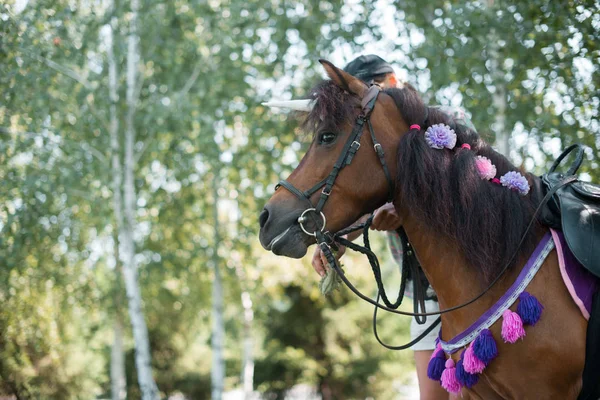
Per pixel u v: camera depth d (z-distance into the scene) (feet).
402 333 51.93
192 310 46.80
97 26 28.58
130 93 30.66
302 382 52.95
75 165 30.30
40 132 27.43
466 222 7.33
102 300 34.45
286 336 53.62
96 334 47.44
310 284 45.96
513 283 7.25
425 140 7.52
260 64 31.04
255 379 54.49
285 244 7.39
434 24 23.82
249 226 34.42
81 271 33.83
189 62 32.50
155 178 34.40
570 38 15.10
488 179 7.54
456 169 7.44
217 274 36.04
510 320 6.94
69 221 30.99
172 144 31.89
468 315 7.45
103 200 31.22
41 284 30.01
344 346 52.21
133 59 30.66
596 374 6.85
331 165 7.47
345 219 7.49
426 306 9.64
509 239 7.30
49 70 25.96
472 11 20.53
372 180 7.49
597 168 14.93
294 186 7.52
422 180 7.34
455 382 7.56
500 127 20.76
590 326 6.88
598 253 6.97
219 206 38.09
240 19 30.42
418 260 7.92
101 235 34.86
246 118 31.24
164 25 31.09
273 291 48.47
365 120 7.57
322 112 7.44
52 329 31.35
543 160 19.77
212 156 30.83
